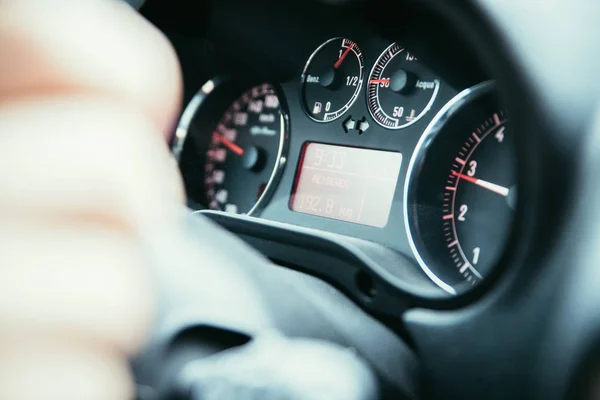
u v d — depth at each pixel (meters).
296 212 2.12
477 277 1.72
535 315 0.90
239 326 0.55
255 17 2.08
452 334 1.03
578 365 0.84
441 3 1.00
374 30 1.70
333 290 1.13
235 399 0.50
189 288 0.51
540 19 0.91
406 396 1.03
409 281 1.50
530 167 0.89
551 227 0.88
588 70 0.89
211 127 2.41
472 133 1.75
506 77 0.93
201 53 2.31
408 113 1.92
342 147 2.05
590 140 0.87
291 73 2.19
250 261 0.61
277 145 2.25
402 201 1.88
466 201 1.75
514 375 0.93
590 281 0.83
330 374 0.51
